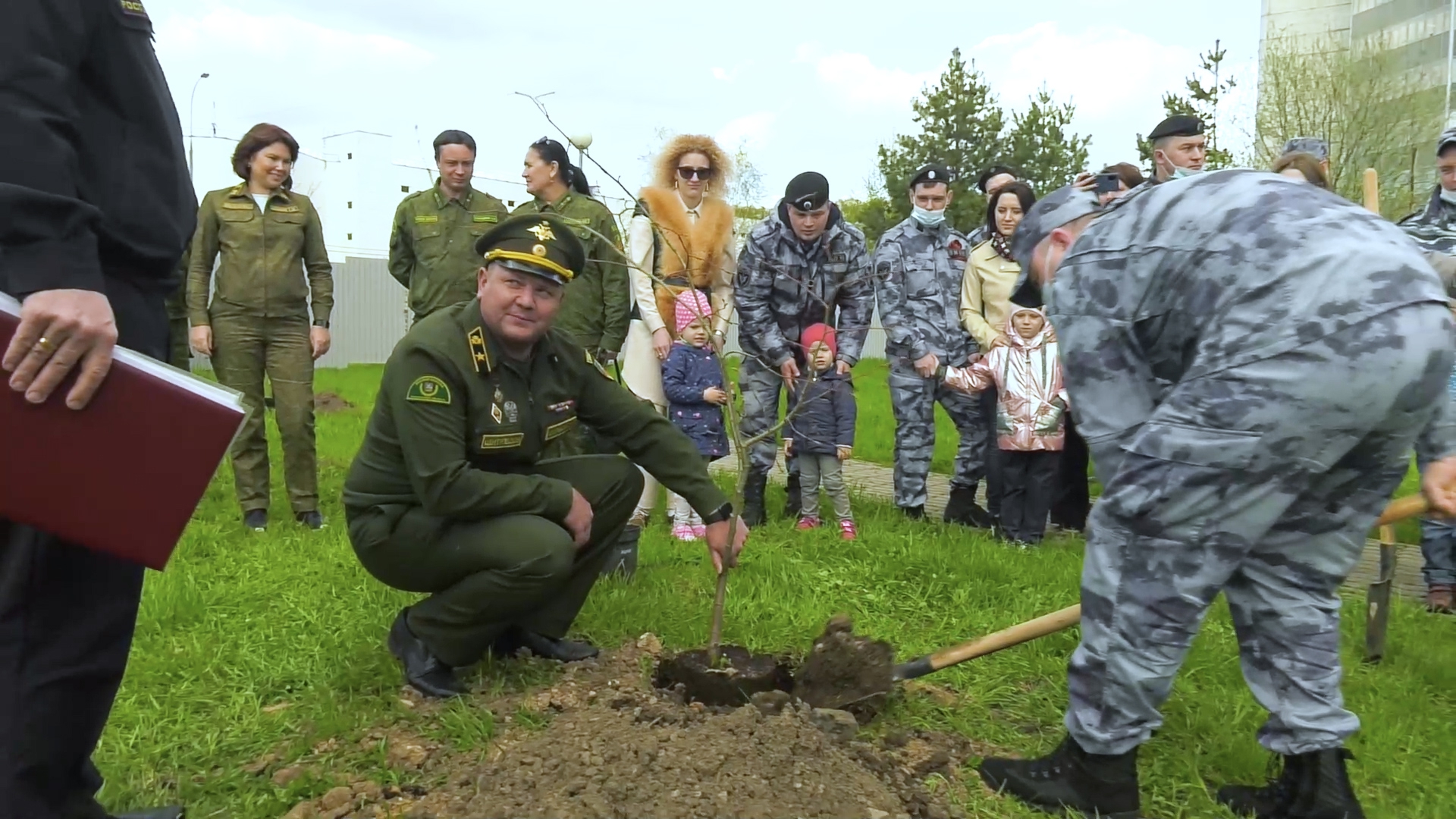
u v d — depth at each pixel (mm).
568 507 3340
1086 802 2744
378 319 21922
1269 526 2512
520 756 2625
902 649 3977
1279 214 2477
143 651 3652
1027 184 6242
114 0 2076
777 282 5801
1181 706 3441
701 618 4090
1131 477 2561
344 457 8078
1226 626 4289
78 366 1809
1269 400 2395
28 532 2021
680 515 5664
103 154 2088
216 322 5621
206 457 1861
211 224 5652
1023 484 5734
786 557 5059
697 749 2531
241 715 3223
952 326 6395
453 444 3184
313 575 4586
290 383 5699
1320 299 2365
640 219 5457
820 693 3305
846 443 5801
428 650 3346
